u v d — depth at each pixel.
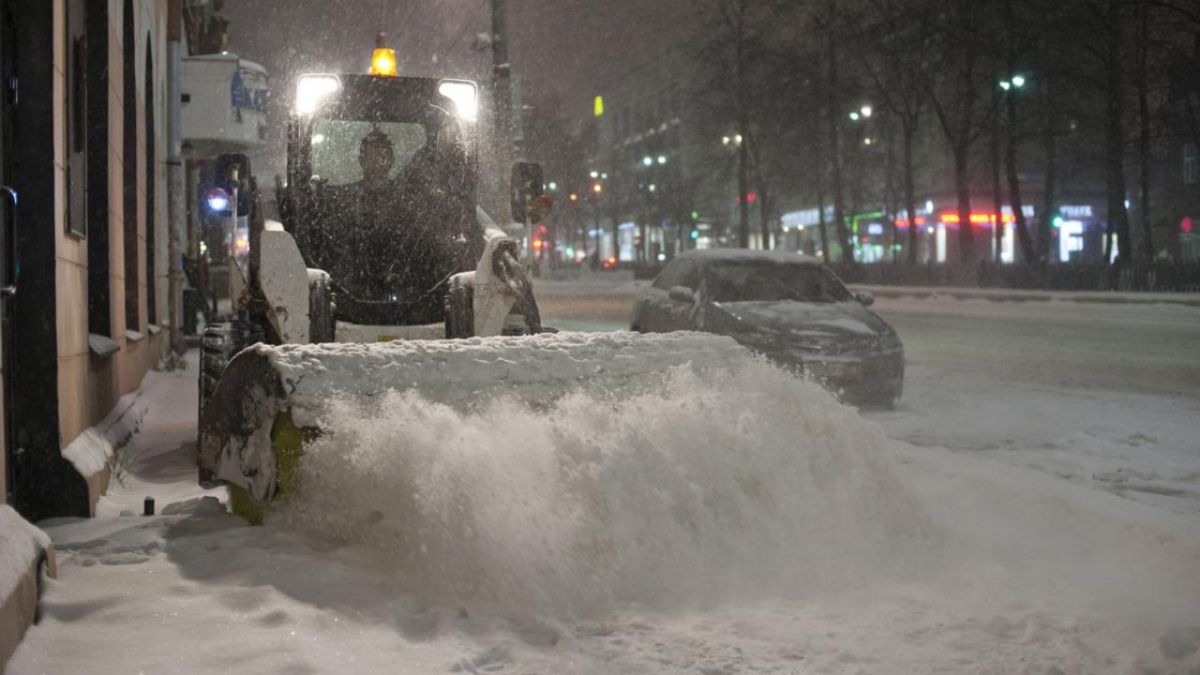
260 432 5.62
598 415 5.77
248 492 5.74
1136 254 47.12
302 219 8.25
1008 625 4.76
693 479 5.67
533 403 5.92
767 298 14.24
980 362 18.56
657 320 14.94
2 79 6.31
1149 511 6.79
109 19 10.21
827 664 4.30
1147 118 42.94
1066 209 69.00
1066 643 4.54
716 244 98.19
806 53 55.12
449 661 4.11
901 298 42.38
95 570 5.06
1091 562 5.86
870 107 56.59
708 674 4.18
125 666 3.89
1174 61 41.97
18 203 6.55
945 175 69.44
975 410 12.82
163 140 17.50
